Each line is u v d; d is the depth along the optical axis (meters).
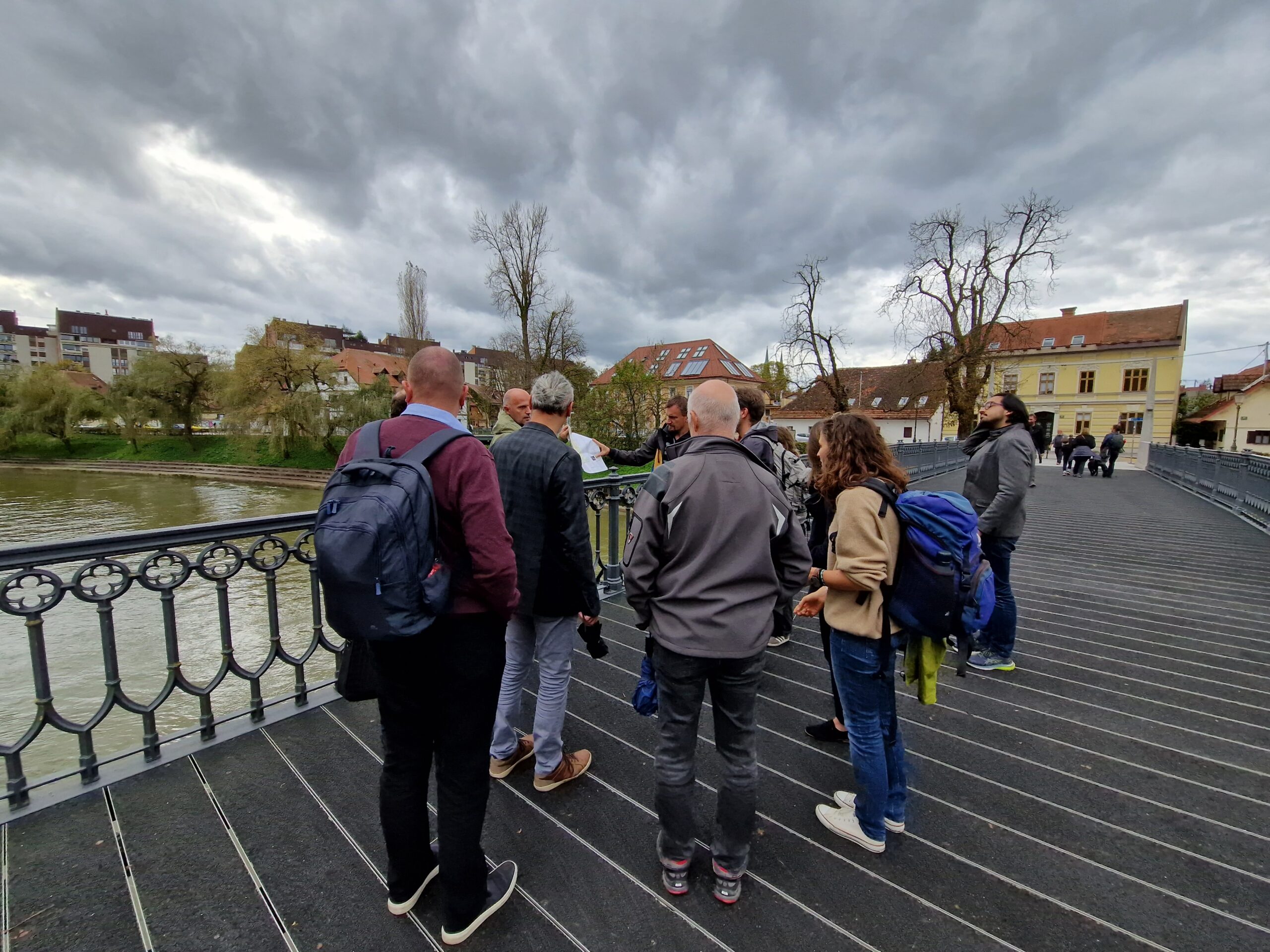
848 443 1.70
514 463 1.88
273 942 1.43
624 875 1.67
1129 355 32.94
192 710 6.56
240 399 34.19
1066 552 6.38
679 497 1.47
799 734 2.49
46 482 31.48
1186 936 1.47
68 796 1.93
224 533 2.26
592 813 1.95
